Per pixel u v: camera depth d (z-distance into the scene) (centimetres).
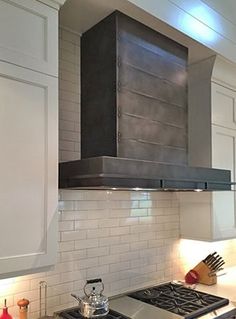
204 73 246
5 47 135
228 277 276
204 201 247
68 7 174
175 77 208
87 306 174
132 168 152
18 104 137
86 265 201
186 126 212
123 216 224
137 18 185
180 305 198
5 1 136
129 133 179
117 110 175
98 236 209
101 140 182
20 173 136
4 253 130
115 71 177
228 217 255
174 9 195
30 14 144
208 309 193
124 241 223
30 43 143
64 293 190
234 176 259
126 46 182
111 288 213
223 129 251
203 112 246
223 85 254
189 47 220
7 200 132
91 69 193
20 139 137
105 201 214
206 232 244
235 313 196
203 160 244
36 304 179
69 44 204
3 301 166
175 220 260
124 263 222
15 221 134
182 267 263
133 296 213
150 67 193
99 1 169
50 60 149
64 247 192
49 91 148
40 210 142
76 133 203
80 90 206
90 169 148
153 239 243
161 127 196
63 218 193
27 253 136
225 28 235
